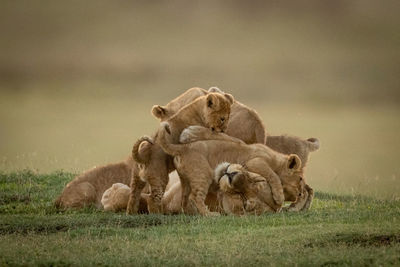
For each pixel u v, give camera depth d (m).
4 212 14.63
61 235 12.34
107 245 11.60
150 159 13.91
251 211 13.68
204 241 11.67
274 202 13.73
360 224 12.25
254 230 12.23
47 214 14.50
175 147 13.75
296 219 12.90
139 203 14.18
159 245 11.53
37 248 11.47
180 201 14.06
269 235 11.83
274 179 13.73
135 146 13.71
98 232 12.43
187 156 13.74
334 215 13.09
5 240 12.02
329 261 10.47
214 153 13.88
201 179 13.68
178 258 10.85
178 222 13.05
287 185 13.98
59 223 13.03
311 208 14.54
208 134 14.27
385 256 10.58
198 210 13.65
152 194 13.95
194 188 13.69
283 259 10.66
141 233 12.27
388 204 14.28
